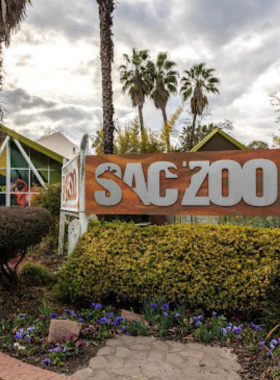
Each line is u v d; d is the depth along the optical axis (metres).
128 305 4.45
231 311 3.97
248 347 3.20
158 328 3.67
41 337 3.41
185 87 30.58
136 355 3.14
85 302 4.54
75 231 5.05
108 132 10.67
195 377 2.77
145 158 4.86
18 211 4.49
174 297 4.04
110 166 4.98
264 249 3.93
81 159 5.09
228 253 3.98
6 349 3.17
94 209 5.01
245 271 3.86
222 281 3.91
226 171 4.59
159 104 29.98
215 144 13.95
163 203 4.77
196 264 4.04
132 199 4.89
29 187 12.57
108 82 10.66
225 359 3.06
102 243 4.52
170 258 4.16
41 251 7.98
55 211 9.00
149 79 29.14
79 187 5.20
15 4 7.96
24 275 5.28
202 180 4.64
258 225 6.82
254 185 4.47
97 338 3.45
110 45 10.68
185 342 3.42
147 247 4.30
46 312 3.92
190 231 4.28
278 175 4.41
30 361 2.98
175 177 4.73
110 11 10.66
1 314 3.99
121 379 2.74
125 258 4.29
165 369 2.90
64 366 2.92
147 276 4.11
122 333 3.62
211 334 3.46
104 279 4.30
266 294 3.87
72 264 4.53
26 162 12.62
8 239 4.02
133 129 14.01
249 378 2.74
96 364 2.96
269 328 3.53
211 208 4.62
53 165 12.81
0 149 12.13
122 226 4.70
